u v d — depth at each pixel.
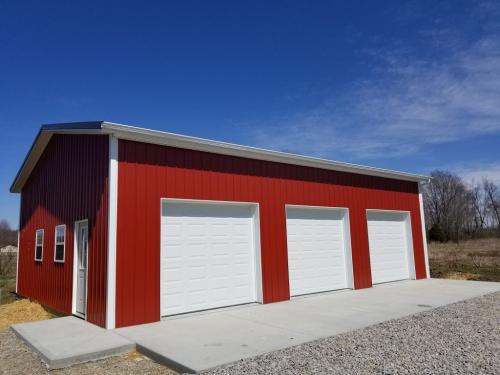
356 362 4.91
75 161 9.22
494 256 23.92
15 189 14.16
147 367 5.27
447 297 9.85
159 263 7.76
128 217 7.48
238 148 9.11
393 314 7.87
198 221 8.73
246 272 9.38
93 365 5.43
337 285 11.27
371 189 12.67
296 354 5.32
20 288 13.26
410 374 4.46
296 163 10.58
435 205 58.06
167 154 8.21
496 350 5.27
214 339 6.16
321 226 11.19
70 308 8.77
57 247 10.03
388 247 13.19
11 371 5.28
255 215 9.63
